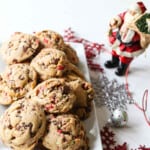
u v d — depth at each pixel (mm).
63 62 787
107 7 1065
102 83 879
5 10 1014
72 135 708
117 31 842
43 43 832
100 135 786
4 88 769
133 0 1095
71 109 754
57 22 1010
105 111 831
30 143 695
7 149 718
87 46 954
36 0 1051
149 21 794
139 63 926
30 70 776
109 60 918
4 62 833
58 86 731
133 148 784
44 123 705
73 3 1061
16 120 697
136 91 874
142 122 823
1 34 959
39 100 724
